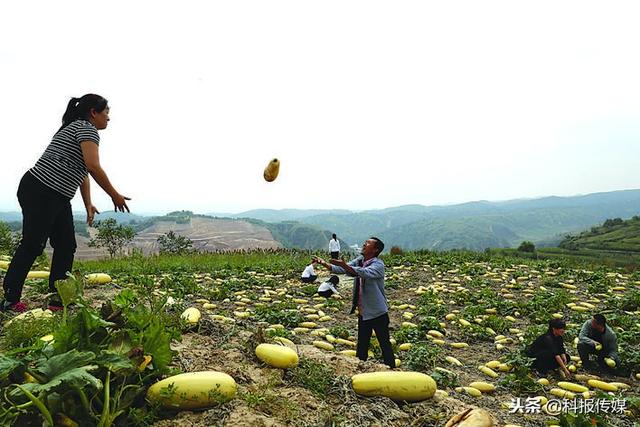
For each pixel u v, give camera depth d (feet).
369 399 13.99
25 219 17.44
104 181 17.60
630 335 36.14
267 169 16.53
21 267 17.69
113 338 11.31
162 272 57.88
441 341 34.91
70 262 19.65
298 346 18.89
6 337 13.99
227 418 11.11
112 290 27.07
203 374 11.96
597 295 52.49
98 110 18.10
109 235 113.09
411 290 54.24
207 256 80.53
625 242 489.67
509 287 55.67
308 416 12.12
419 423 12.95
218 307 40.81
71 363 9.58
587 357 30.66
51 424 9.01
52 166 17.20
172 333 14.10
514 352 31.27
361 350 24.03
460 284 57.62
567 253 405.80
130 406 11.00
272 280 54.85
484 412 12.97
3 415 8.91
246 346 16.08
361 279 23.72
